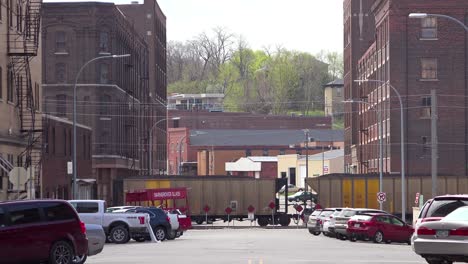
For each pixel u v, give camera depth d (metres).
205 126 185.75
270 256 37.38
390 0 97.25
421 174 86.50
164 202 82.75
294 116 187.38
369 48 114.94
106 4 103.94
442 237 25.66
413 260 35.06
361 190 84.25
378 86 106.31
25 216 27.59
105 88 103.81
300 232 71.19
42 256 27.89
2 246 26.67
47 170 73.44
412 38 97.00
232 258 35.84
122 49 110.94
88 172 92.12
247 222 97.38
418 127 97.06
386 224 53.62
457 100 96.81
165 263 32.88
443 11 96.81
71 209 29.17
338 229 57.00
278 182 87.62
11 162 59.91
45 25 103.06
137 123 123.88
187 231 73.50
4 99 58.53
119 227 49.16
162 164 150.88
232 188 86.06
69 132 83.00
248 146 176.00
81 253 29.34
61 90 103.19
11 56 60.12
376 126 108.00
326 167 149.00
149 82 140.75
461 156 96.62
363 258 36.31
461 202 28.12
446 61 96.88
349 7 133.62
